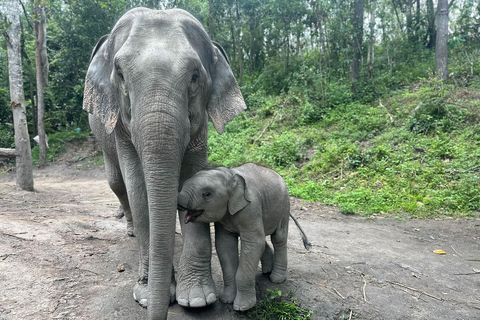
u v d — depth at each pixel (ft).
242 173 9.39
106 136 11.53
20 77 27.12
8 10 26.30
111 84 8.64
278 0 57.72
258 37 71.31
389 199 23.85
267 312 9.15
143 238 9.52
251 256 8.87
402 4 70.08
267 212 9.73
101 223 16.40
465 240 17.28
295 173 31.37
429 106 36.32
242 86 60.18
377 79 50.90
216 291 9.86
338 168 30.58
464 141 31.22
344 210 22.13
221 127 9.03
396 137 35.12
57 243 12.98
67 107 61.93
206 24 68.03
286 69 62.39
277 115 48.21
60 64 60.13
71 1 54.49
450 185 24.63
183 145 7.56
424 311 10.12
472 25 60.44
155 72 7.23
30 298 9.18
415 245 16.28
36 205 21.34
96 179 41.27
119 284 10.34
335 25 51.72
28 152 27.68
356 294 10.77
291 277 11.44
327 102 48.14
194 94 8.04
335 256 14.02
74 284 10.11
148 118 7.06
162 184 7.12
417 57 59.98
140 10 8.67
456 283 12.20
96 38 56.65
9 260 11.03
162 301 7.18
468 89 43.01
